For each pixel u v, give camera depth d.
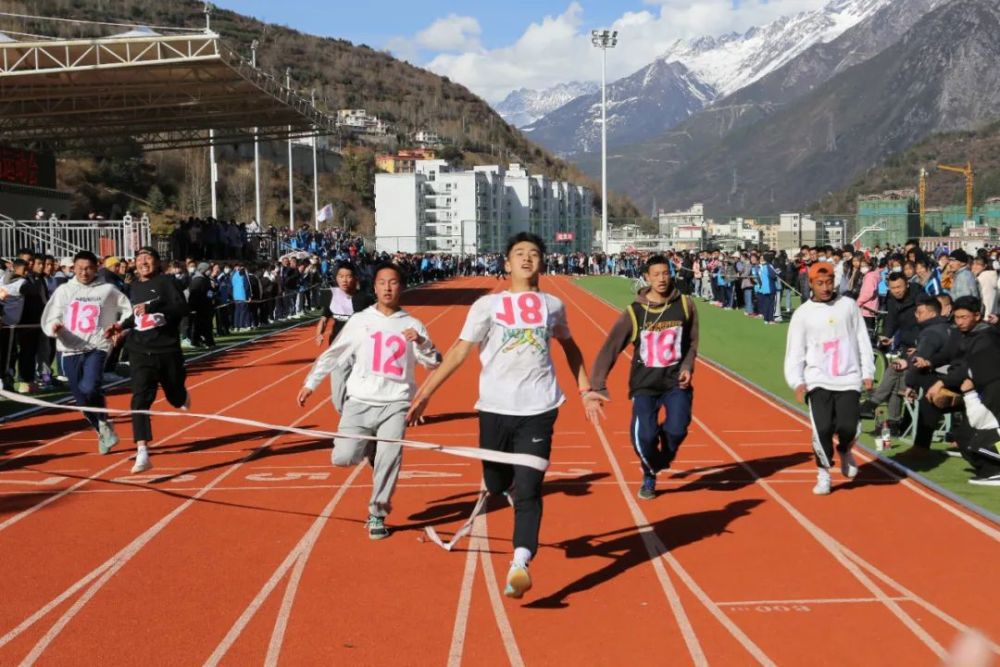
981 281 16.06
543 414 6.10
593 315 33.25
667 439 8.31
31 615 5.80
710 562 6.69
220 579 6.43
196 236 32.78
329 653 5.19
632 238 124.81
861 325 8.46
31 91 32.66
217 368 19.05
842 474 9.13
